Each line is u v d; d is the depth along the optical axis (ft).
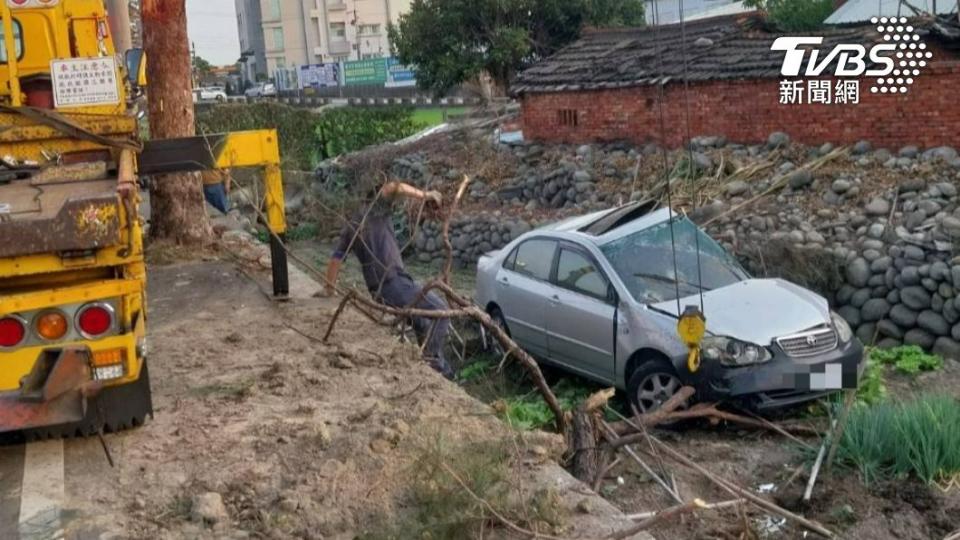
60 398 17.89
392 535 15.23
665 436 26.99
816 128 50.52
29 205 19.38
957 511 21.24
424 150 70.18
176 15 39.91
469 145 68.23
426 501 16.16
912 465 22.76
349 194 65.92
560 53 69.62
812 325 27.43
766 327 27.20
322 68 199.62
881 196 42.65
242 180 53.72
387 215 29.35
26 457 19.24
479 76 102.12
